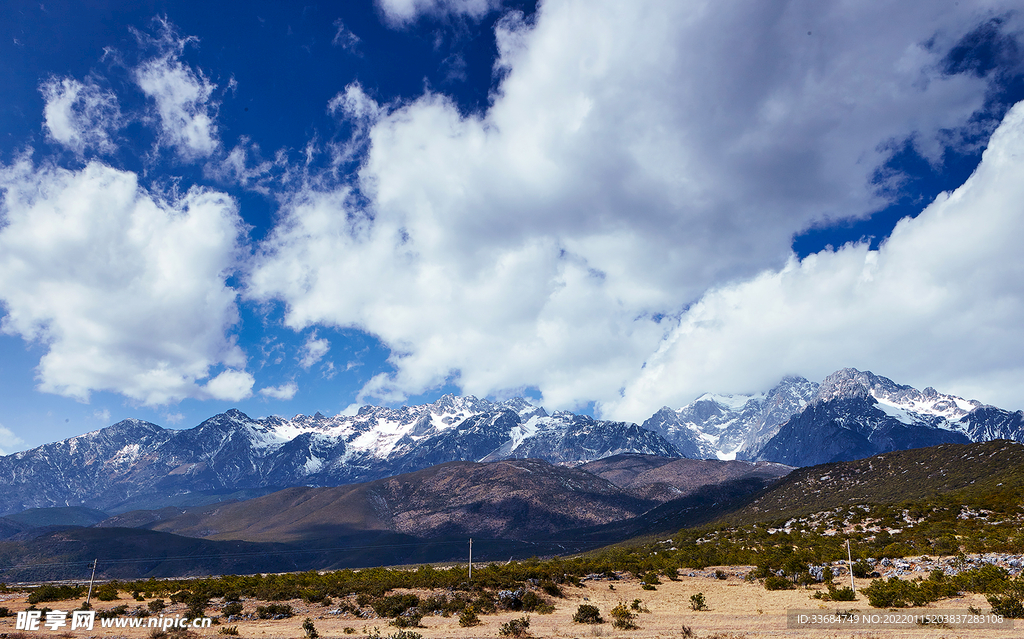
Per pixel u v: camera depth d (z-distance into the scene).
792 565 53.47
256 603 47.00
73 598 55.00
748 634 32.22
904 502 95.75
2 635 38.00
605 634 34.38
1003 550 52.44
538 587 50.38
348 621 41.25
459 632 36.34
